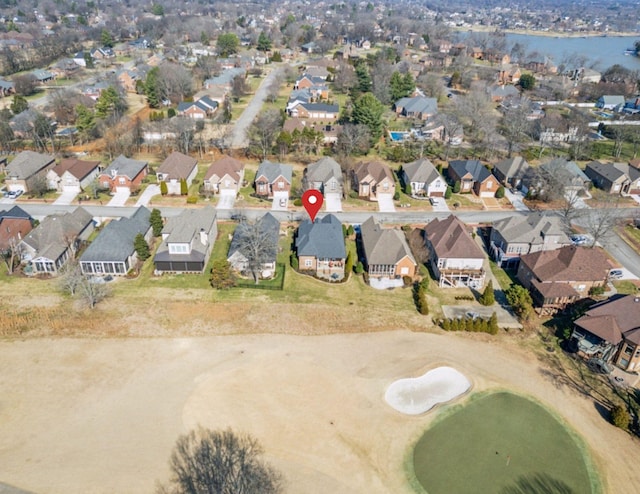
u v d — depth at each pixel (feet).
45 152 380.78
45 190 321.73
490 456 156.35
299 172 362.53
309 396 176.14
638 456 157.38
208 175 325.21
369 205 318.24
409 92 547.49
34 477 144.66
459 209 316.81
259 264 231.91
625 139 450.30
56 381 179.32
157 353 194.08
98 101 462.19
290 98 517.96
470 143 428.56
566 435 164.25
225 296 226.79
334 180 325.42
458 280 239.91
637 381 186.60
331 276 244.22
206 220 262.67
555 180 321.11
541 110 524.93
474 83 595.06
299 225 280.10
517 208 319.68
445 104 546.26
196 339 201.98
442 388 181.88
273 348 198.49
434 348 201.36
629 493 145.69
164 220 289.94
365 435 162.20
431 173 333.83
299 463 151.74
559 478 149.79
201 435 159.74
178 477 146.10
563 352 200.64
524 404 175.94
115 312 214.69
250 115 486.79
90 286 216.13
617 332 191.52
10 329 203.31
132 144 385.09
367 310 221.66
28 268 241.35
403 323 214.90
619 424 165.89
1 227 255.09
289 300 225.76
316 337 205.36
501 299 232.32
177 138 391.04
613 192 343.05
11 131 396.78
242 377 183.62
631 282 246.06
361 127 384.06
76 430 160.35
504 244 256.52
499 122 488.85
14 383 177.78
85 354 192.34
